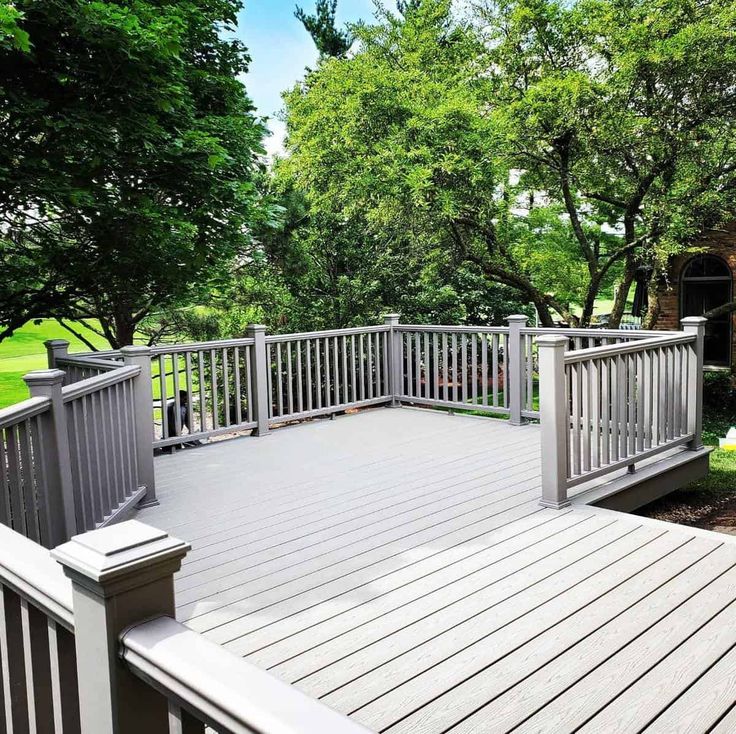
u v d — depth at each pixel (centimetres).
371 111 1081
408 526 369
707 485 652
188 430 583
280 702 72
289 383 654
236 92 843
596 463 423
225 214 797
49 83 629
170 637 87
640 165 1059
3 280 760
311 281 1188
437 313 1246
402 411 736
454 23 1253
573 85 945
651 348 461
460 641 243
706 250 1118
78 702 114
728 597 272
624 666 224
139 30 575
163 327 1145
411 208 1053
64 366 507
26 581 114
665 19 951
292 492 444
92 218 707
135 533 96
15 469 269
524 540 341
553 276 1241
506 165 1084
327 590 290
